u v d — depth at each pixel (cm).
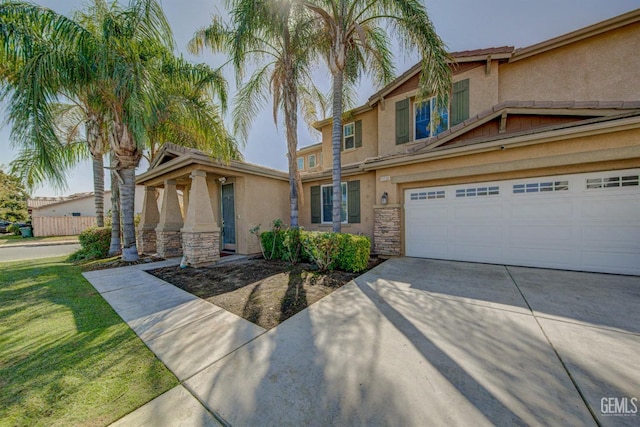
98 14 839
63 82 723
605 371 266
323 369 283
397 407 226
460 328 369
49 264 944
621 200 607
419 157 830
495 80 944
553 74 893
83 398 245
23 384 266
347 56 897
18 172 782
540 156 672
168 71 970
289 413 223
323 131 1470
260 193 1101
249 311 453
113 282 665
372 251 1021
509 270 683
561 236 674
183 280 675
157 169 1009
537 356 297
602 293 490
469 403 229
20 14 652
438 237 861
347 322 398
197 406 234
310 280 640
